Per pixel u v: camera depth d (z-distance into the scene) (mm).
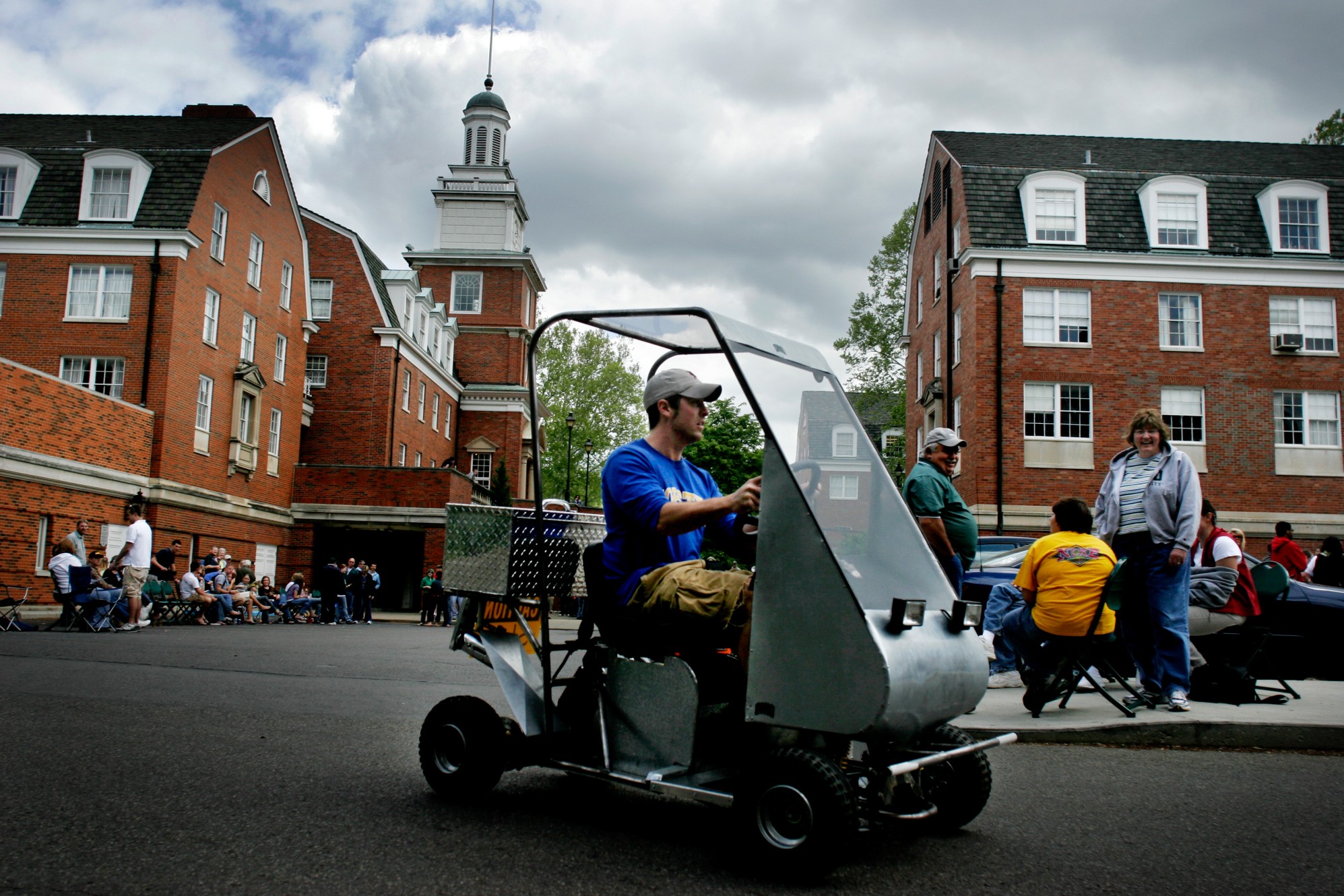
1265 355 27719
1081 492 27078
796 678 3176
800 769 3080
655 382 4020
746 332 3629
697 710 3482
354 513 33781
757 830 3164
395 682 8828
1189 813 4098
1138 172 29141
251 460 30125
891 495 3818
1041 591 6199
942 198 31781
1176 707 6266
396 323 40625
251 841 3492
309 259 39406
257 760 4945
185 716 6324
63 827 3625
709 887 3062
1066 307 27781
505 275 50812
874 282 42094
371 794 4246
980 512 26969
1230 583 7234
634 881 3113
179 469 25938
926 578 3625
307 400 38156
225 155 28047
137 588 16750
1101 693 6074
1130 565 6586
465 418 49906
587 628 3873
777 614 3242
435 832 3637
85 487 21906
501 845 3477
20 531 19891
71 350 25359
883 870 3275
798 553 3227
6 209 26109
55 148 27016
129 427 23844
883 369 41938
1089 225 28234
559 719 4113
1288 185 28406
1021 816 4039
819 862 3016
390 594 39125
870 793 3375
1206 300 27844
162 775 4535
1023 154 30609
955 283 30062
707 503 3516
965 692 3438
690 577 3570
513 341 50656
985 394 27375
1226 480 27406
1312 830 3836
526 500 50156
